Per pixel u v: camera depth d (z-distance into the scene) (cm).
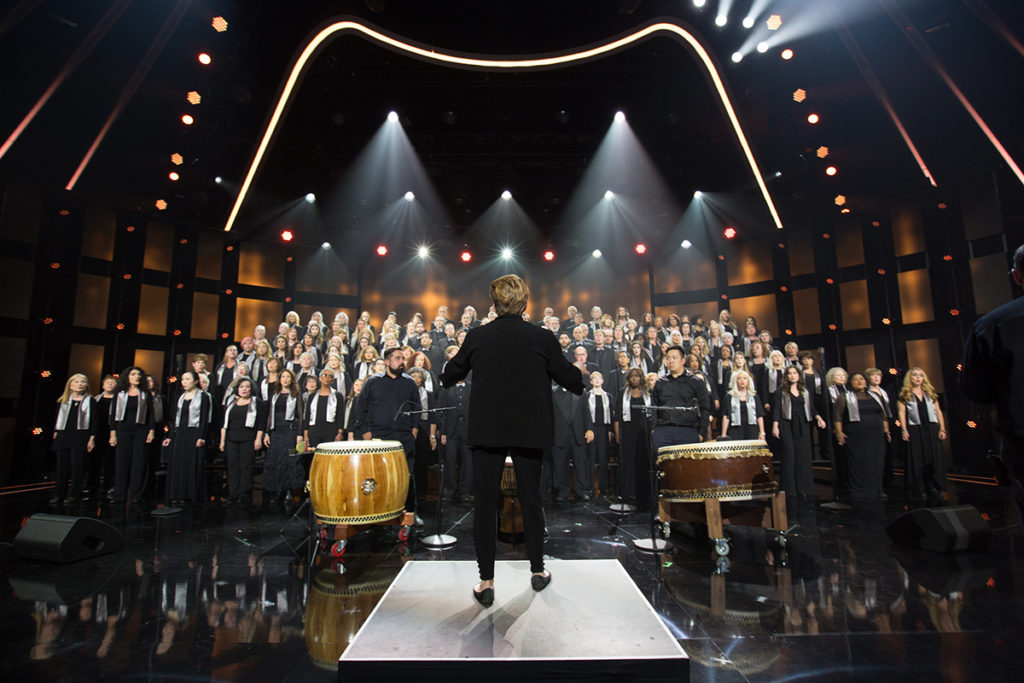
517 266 1320
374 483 380
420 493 673
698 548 393
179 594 303
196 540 431
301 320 1148
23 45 775
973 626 248
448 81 1127
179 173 939
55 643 238
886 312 917
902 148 926
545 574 251
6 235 778
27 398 787
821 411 675
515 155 1232
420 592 251
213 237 1045
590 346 855
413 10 965
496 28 950
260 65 988
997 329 186
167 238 977
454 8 958
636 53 1083
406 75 1127
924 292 878
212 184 991
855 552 377
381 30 766
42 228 816
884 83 923
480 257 1295
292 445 642
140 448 638
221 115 953
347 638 243
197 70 882
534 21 938
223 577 333
